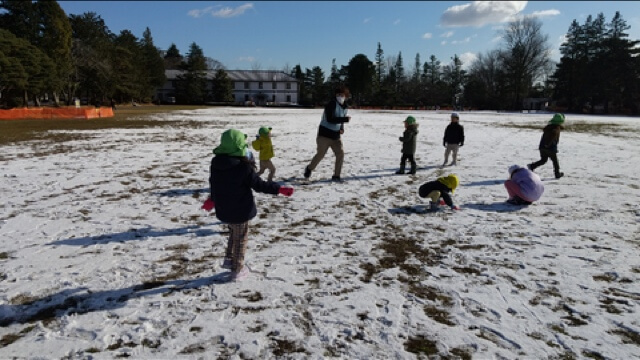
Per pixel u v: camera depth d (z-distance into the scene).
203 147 13.85
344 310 3.33
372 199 7.05
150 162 10.66
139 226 5.42
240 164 3.68
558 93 73.69
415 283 3.86
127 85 66.12
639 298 3.57
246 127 23.28
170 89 97.62
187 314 3.23
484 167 10.34
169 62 119.50
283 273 4.02
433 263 4.34
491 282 3.88
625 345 2.88
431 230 5.41
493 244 4.89
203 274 3.98
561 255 4.54
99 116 32.69
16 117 29.12
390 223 5.70
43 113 30.23
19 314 3.21
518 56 75.25
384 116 40.84
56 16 47.12
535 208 6.51
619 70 62.53
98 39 60.47
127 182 8.19
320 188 7.87
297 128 23.23
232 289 3.67
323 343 2.87
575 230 5.42
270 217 5.94
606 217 6.02
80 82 56.38
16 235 5.01
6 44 36.06
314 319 3.19
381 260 4.40
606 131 23.12
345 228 5.47
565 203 6.82
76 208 6.24
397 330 3.05
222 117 34.47
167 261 4.29
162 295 3.54
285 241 4.94
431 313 3.31
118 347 2.80
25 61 38.41
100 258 4.33
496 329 3.08
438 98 95.38
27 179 8.33
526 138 18.12
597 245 4.85
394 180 8.69
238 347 2.80
